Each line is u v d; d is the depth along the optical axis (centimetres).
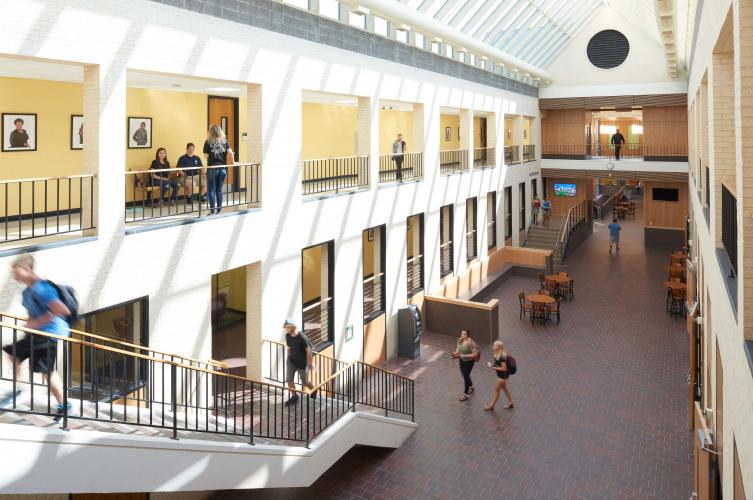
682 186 2725
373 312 1365
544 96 2630
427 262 1603
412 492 860
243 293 1519
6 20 614
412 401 1057
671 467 918
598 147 3042
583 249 2786
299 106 1055
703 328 923
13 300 625
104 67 716
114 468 546
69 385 572
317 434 820
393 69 1370
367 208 1295
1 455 458
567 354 1424
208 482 645
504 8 1580
